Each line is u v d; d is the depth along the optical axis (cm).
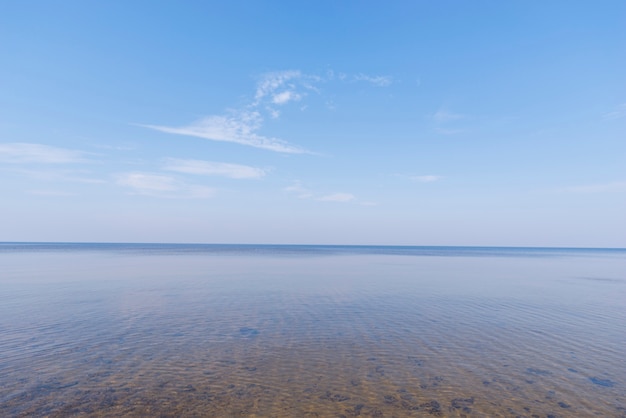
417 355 1641
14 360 1518
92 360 1530
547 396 1241
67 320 2219
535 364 1537
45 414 1081
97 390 1245
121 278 4488
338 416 1098
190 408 1131
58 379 1331
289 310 2594
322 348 1727
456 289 3766
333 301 2980
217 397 1207
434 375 1412
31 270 5453
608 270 6844
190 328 2062
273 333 1980
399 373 1429
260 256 11444
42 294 3181
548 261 10556
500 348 1747
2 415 1070
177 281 4241
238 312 2509
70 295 3138
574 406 1175
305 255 12706
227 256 11162
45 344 1738
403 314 2486
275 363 1525
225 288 3694
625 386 1324
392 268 6644
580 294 3481
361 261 9050
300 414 1105
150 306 2686
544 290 3756
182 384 1304
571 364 1538
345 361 1556
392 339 1883
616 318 2398
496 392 1268
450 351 1697
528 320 2325
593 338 1922
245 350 1689
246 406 1149
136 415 1085
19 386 1267
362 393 1252
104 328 2039
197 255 11700
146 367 1461
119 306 2666
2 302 2786
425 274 5450
